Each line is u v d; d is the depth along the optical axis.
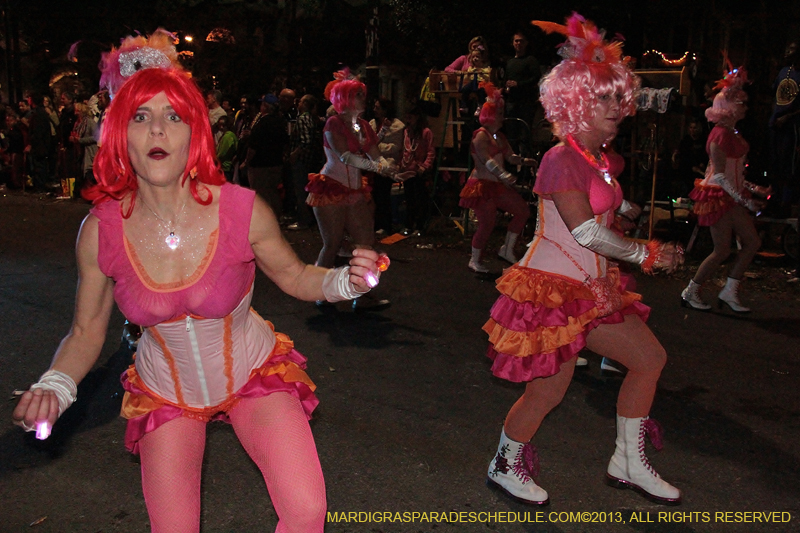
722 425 4.39
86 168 13.80
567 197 3.06
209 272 2.11
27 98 18.12
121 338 5.61
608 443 4.11
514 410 3.39
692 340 6.02
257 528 3.20
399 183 11.21
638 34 14.52
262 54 19.28
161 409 2.21
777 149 9.80
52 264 8.49
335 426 4.26
